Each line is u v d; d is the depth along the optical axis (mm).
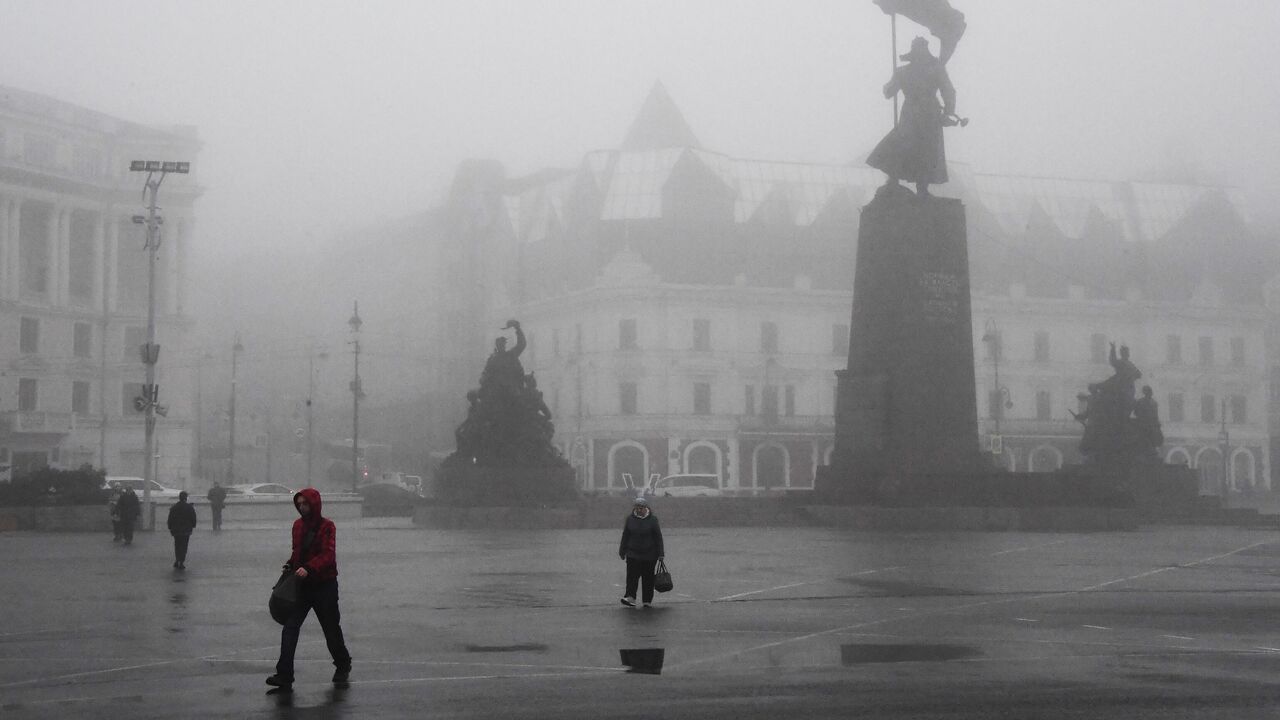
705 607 20484
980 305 109562
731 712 11734
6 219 99188
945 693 12719
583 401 105312
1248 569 27953
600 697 12547
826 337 105812
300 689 13062
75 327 103750
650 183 105500
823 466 50406
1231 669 14234
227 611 20031
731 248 104375
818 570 27172
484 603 21047
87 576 26875
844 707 11969
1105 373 112938
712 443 102000
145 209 106562
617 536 42500
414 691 12914
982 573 26625
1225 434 106938
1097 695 12586
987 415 109188
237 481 123438
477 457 54438
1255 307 117688
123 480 70312
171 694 12820
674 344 102125
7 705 12250
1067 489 47656
